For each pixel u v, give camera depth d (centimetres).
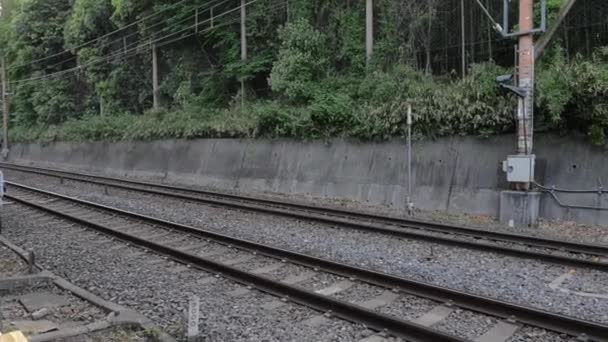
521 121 1272
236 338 561
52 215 1422
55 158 4159
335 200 1770
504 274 817
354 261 910
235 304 675
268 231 1194
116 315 614
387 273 760
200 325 597
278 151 2089
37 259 938
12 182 2373
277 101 2148
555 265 863
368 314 584
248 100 2470
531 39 1266
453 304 640
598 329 525
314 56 2050
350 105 1788
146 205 1656
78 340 537
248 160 2227
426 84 1627
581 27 1535
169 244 1066
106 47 3791
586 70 1226
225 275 795
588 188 1246
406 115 1578
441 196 1503
